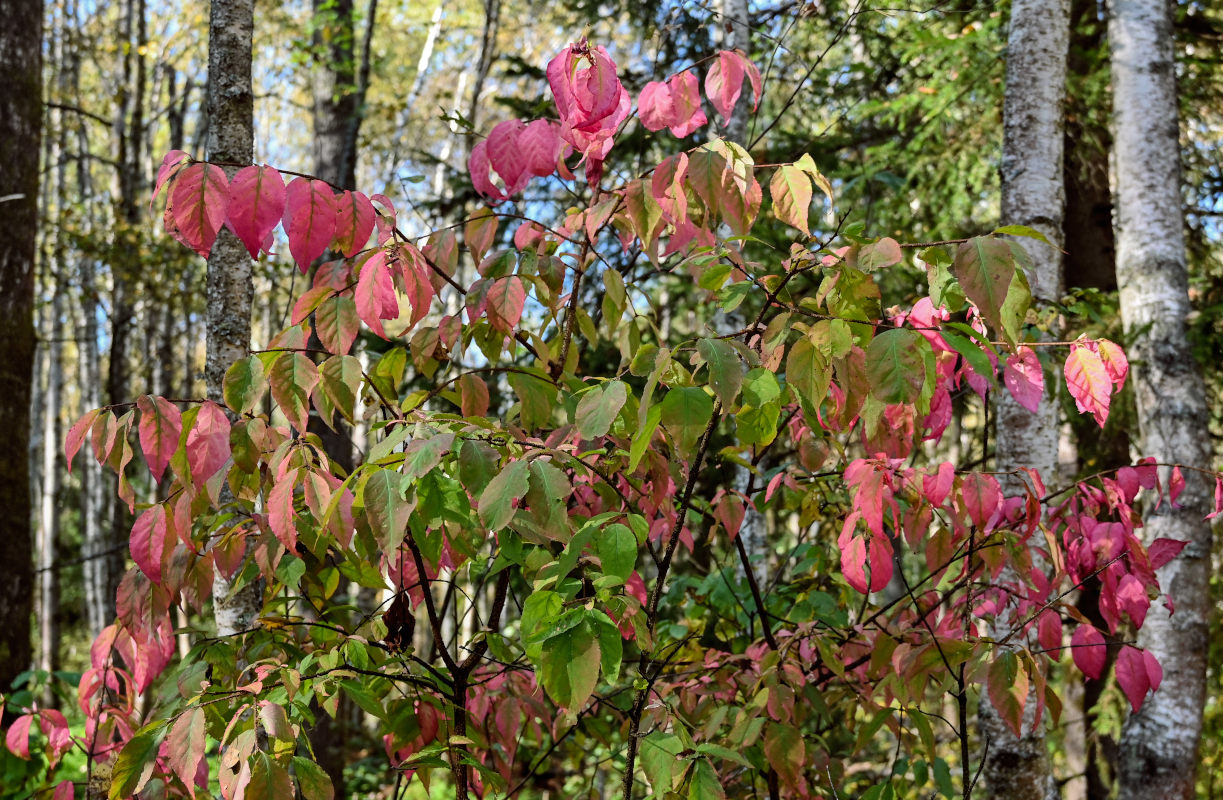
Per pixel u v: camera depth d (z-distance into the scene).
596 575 1.55
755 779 2.27
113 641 1.90
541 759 2.01
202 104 16.69
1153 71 4.18
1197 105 5.96
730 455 2.03
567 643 1.31
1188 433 3.83
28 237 5.35
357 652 1.69
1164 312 3.98
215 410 1.46
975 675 1.72
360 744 8.01
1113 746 4.81
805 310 1.60
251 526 1.79
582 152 1.73
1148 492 3.83
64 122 13.43
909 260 4.74
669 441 1.76
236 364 1.48
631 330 2.02
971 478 1.68
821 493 2.61
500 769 1.99
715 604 2.57
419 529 1.48
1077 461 5.28
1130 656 1.77
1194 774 3.59
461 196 6.53
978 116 6.04
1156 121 4.14
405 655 1.77
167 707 1.72
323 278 1.77
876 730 1.90
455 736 1.65
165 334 13.38
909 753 2.35
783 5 4.37
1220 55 5.67
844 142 6.15
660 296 6.13
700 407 1.33
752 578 2.14
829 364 1.44
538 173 1.70
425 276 1.55
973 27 5.70
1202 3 5.77
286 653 1.89
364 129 10.43
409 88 14.71
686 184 1.64
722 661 2.29
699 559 3.75
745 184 1.53
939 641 1.70
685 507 1.66
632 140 5.04
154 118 13.78
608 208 1.75
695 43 4.51
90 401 13.63
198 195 1.30
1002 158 3.27
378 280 1.51
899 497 2.26
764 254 4.41
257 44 11.86
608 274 1.82
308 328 1.73
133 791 1.44
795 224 1.55
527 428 1.79
